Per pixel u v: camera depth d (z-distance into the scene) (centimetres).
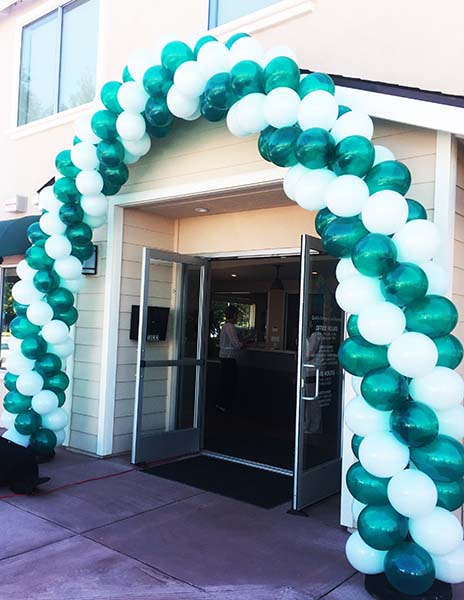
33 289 530
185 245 629
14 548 355
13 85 811
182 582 314
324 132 334
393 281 294
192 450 610
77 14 738
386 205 300
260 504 448
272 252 559
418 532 283
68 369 615
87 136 511
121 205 579
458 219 380
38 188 757
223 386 884
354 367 311
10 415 538
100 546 361
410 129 381
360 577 325
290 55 388
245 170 477
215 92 387
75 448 605
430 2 436
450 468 279
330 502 457
